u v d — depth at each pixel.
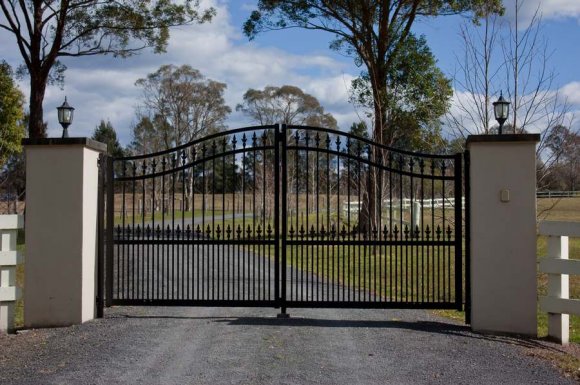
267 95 48.16
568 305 7.00
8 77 24.31
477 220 7.30
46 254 7.68
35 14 19.19
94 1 19.47
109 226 8.12
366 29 19.31
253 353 6.17
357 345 6.53
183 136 48.16
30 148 7.74
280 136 7.86
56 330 7.36
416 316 8.32
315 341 6.67
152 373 5.54
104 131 62.47
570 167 16.92
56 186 7.71
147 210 33.25
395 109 19.69
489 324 7.26
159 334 6.96
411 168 7.77
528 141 7.20
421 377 5.50
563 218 23.94
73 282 7.64
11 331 7.56
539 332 7.67
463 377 5.53
